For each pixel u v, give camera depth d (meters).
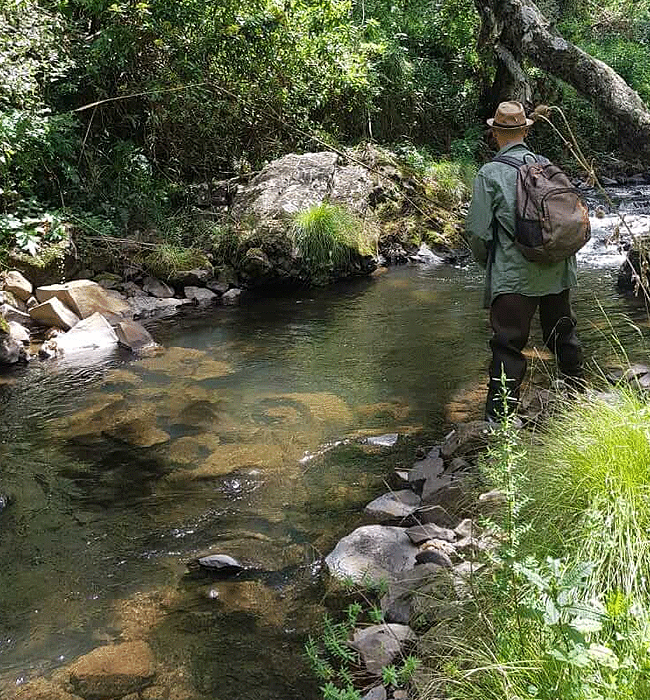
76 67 8.39
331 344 5.95
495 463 3.04
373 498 3.51
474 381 5.00
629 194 13.07
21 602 2.81
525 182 3.62
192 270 7.73
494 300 3.79
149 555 3.11
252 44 9.56
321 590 2.82
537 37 5.23
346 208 8.95
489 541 2.65
